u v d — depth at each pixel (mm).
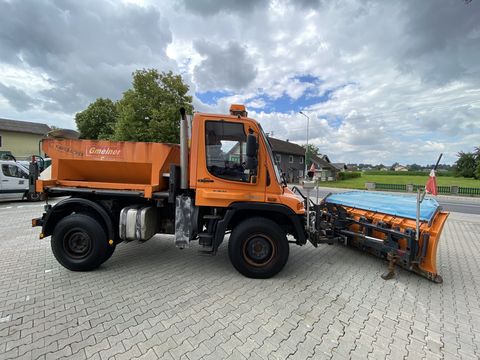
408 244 4090
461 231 7789
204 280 4051
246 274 4125
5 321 2891
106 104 37062
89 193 4410
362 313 3238
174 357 2402
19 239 6059
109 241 4266
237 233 4062
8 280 3934
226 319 3029
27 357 2357
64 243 4219
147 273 4273
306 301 3490
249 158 3867
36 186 4246
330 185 34156
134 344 2564
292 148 49219
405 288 3938
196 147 4109
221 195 4055
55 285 3791
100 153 4320
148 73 22281
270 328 2881
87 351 2451
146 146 4281
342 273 4434
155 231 4586
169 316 3061
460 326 3025
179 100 23250
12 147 34969
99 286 3783
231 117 4117
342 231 5145
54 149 4348
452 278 4328
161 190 4445
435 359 2480
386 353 2543
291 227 4371
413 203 4977
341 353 2521
